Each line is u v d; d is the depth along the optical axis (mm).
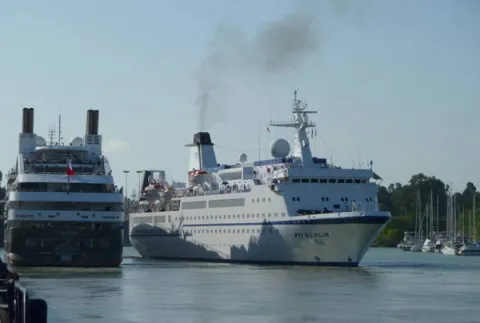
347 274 152375
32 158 184250
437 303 102500
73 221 167625
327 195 180000
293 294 113250
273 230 181750
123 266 182250
